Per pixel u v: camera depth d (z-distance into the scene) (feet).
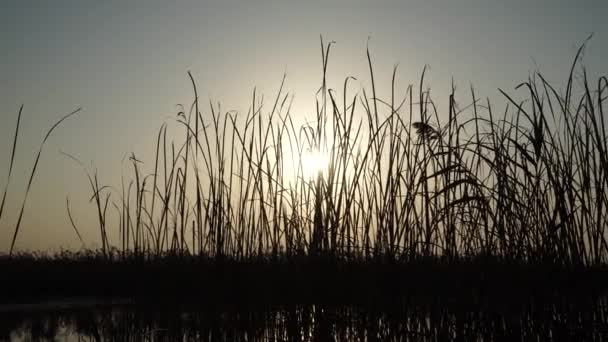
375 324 13.60
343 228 14.56
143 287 16.85
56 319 20.15
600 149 11.85
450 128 13.71
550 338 12.17
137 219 17.19
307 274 14.73
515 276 12.47
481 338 12.60
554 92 12.53
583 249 12.11
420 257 13.39
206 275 15.98
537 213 12.48
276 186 16.25
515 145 12.51
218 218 16.02
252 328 15.25
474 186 13.35
